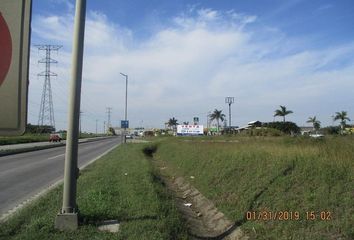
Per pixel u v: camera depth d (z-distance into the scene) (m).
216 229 9.85
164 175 22.38
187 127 102.81
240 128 114.88
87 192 12.09
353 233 6.93
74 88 8.09
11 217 9.26
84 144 69.31
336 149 12.30
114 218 8.97
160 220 8.84
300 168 10.82
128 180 15.22
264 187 10.55
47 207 10.14
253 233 8.41
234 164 14.59
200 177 16.30
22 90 4.09
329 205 8.16
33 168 23.45
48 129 116.81
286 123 89.62
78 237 7.44
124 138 63.78
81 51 8.11
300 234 7.52
